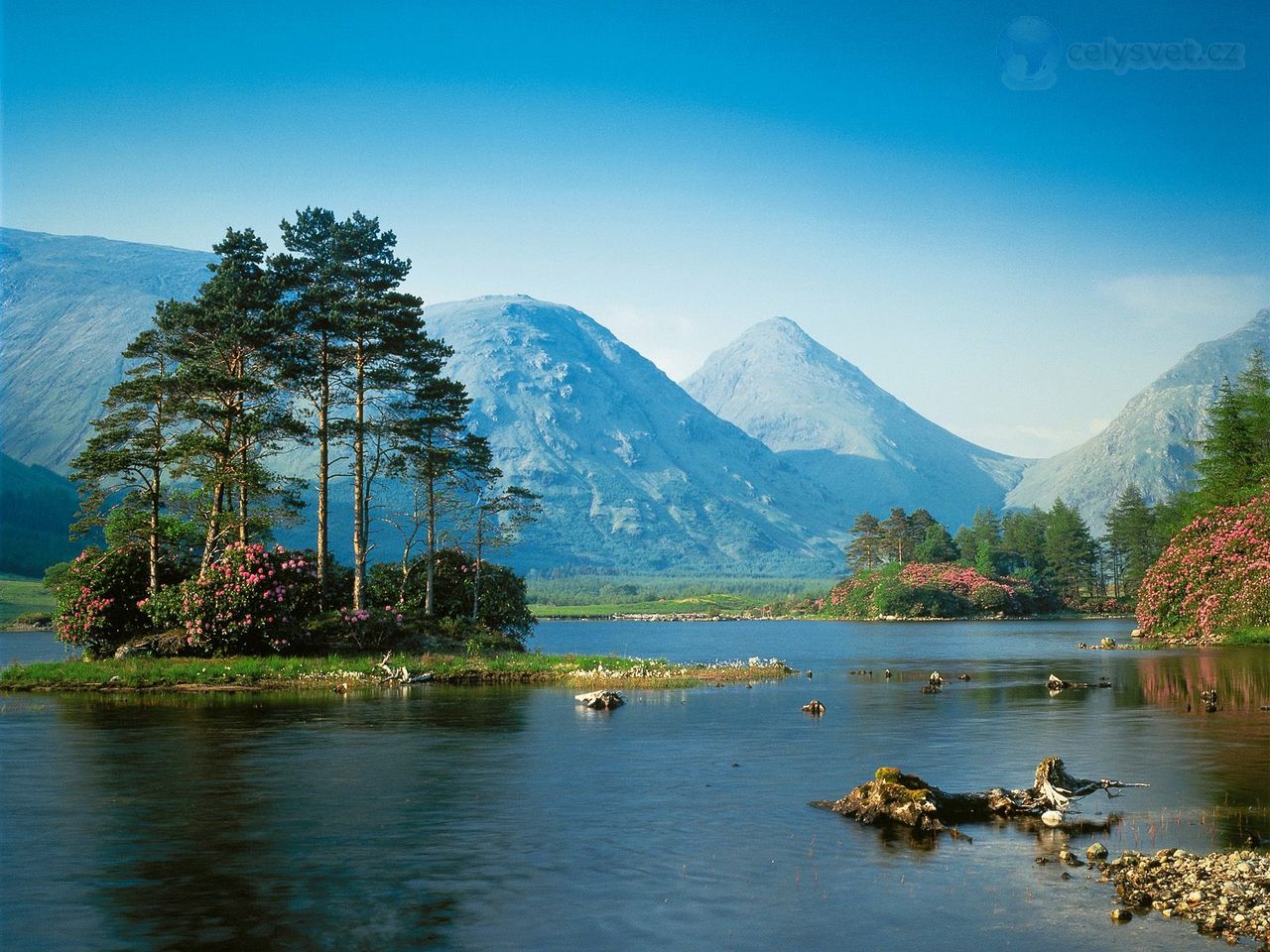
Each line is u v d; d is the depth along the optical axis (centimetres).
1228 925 1335
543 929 1320
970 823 1894
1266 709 3694
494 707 3888
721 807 2022
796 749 2791
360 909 1394
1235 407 10281
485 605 7631
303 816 1936
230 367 6309
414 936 1295
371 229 6756
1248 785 2233
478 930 1316
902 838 1786
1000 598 19350
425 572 7644
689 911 1392
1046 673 5731
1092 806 2034
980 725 3322
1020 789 2195
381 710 3772
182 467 6072
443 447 7600
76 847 1708
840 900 1439
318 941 1277
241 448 6144
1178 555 8794
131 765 2512
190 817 1925
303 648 5747
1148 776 2338
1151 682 4884
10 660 7625
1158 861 1611
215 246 6506
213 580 5544
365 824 1872
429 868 1587
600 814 1959
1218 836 1795
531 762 2561
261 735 3061
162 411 6153
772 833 1814
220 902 1422
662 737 3036
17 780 2297
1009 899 1445
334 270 6606
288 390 6500
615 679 5228
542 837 1780
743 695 4475
